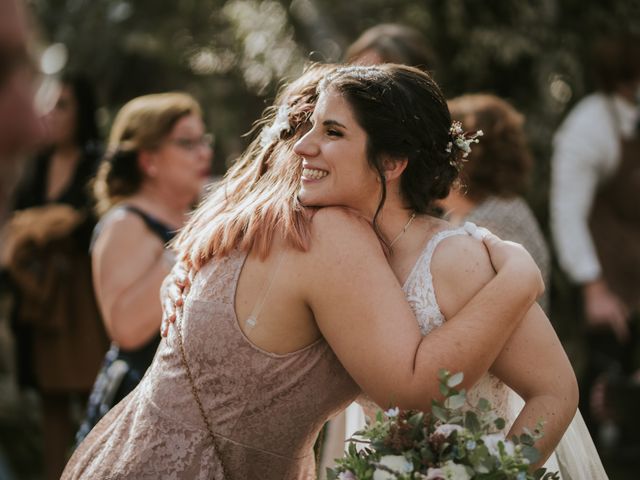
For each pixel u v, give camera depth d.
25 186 5.52
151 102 4.20
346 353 2.37
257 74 7.41
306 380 2.47
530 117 7.01
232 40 7.46
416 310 2.46
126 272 3.89
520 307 2.35
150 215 4.01
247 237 2.47
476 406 2.53
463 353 2.28
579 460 2.75
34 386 5.31
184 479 2.48
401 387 2.29
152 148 4.11
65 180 5.49
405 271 2.50
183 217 4.25
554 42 7.07
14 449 6.53
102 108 7.32
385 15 7.26
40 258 5.16
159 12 7.32
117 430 2.65
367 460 2.27
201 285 2.52
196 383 2.50
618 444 6.34
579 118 5.86
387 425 2.28
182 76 7.43
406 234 2.54
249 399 2.47
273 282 2.42
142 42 7.00
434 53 6.98
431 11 6.96
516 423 2.41
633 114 5.76
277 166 2.61
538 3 7.07
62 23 7.32
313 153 2.46
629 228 5.79
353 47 4.33
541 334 2.46
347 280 2.35
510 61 6.87
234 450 2.49
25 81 1.24
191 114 4.18
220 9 7.46
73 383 5.15
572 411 2.45
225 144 7.18
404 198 2.54
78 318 5.17
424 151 2.50
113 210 4.08
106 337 5.22
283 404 2.47
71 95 5.52
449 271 2.46
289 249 2.42
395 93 2.46
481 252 2.47
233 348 2.45
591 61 6.42
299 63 7.36
